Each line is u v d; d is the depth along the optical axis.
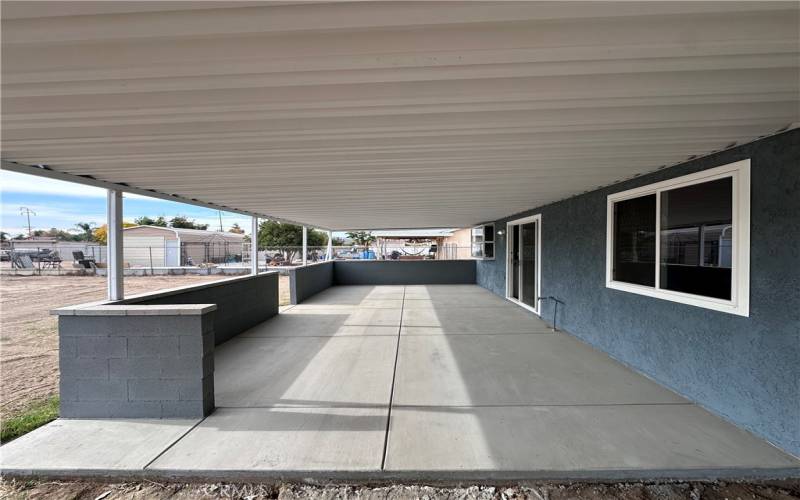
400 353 5.02
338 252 29.31
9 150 2.91
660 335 3.81
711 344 3.15
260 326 6.77
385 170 3.76
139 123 2.33
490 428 2.93
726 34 1.47
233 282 6.01
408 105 2.14
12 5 1.21
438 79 1.80
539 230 7.32
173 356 3.12
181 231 28.36
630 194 4.29
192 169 3.60
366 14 1.32
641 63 1.68
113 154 3.04
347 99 2.03
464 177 4.14
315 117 2.29
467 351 5.09
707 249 3.23
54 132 2.48
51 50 1.52
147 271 19.67
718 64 1.68
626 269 4.48
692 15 1.38
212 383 3.29
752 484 2.33
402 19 1.36
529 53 1.57
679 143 2.81
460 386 3.82
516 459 2.51
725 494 2.25
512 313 7.89
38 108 2.06
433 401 3.46
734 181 2.92
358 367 4.45
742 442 2.68
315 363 4.62
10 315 8.66
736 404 2.92
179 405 3.13
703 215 3.28
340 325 6.83
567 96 2.01
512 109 2.18
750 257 2.78
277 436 2.84
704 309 3.23
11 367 4.87
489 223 11.05
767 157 2.65
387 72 1.76
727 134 2.60
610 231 4.73
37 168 3.45
